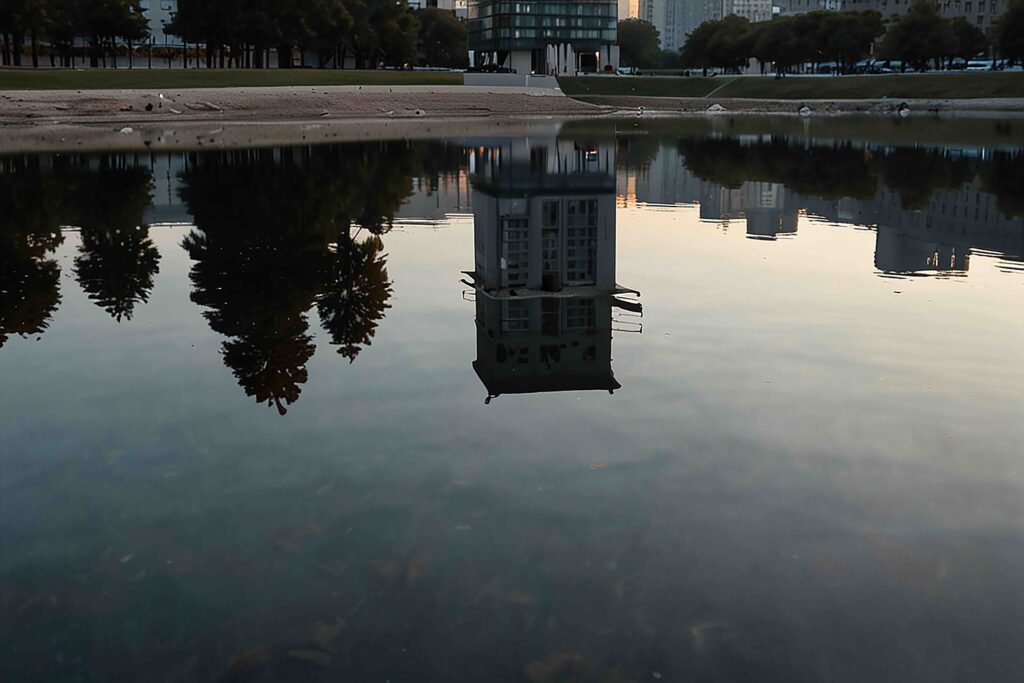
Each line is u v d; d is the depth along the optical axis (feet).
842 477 28.60
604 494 27.55
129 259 68.74
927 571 23.18
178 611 21.68
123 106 318.86
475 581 22.84
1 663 19.86
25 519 26.23
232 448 31.27
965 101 431.43
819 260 67.46
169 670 19.60
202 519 26.13
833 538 24.85
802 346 43.42
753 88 526.57
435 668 19.61
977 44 554.05
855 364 40.52
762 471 29.07
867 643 20.43
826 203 102.27
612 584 22.71
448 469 29.43
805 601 21.99
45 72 347.77
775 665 19.72
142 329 47.78
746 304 52.60
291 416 34.40
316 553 24.16
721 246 74.64
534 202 104.58
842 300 53.47
